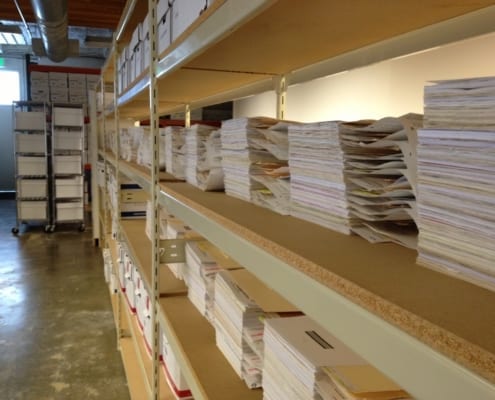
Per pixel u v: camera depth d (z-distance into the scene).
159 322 1.52
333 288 0.49
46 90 7.57
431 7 0.80
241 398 0.97
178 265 1.73
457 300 0.41
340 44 1.08
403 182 0.61
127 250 2.51
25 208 6.72
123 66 2.61
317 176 0.76
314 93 3.59
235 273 1.25
